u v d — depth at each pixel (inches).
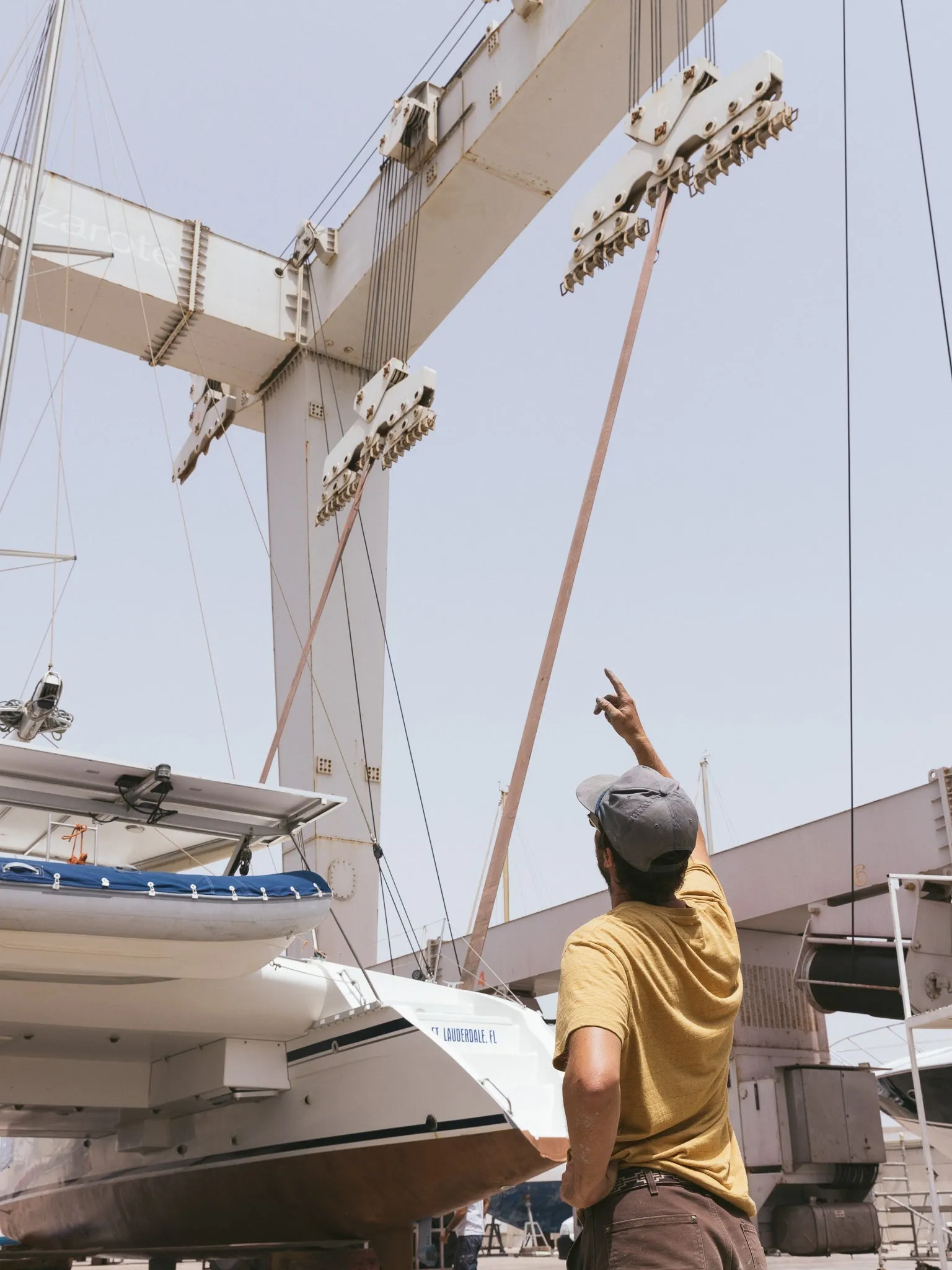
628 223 633.6
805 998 669.9
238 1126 462.9
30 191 600.4
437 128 887.1
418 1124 387.9
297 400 989.8
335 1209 434.0
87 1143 570.9
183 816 456.1
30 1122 519.2
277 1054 444.8
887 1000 569.9
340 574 957.8
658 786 92.4
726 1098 88.5
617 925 88.2
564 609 558.9
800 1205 583.2
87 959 362.9
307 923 387.9
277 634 973.8
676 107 630.5
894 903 327.3
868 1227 578.6
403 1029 398.3
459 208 886.4
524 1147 360.5
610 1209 81.2
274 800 447.5
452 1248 525.7
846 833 615.8
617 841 91.1
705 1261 78.1
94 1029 418.0
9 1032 421.4
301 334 994.7
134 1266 696.4
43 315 945.5
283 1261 420.2
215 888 371.2
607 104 812.6
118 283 918.4
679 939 88.0
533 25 801.6
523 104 811.4
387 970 848.3
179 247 964.6
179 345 986.7
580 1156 77.8
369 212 956.0
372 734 926.4
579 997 82.4
